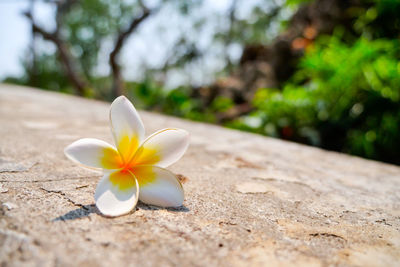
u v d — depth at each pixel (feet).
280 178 0.98
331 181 1.01
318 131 2.67
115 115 0.60
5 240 0.46
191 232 0.55
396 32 2.91
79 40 14.34
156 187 0.62
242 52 5.42
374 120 2.31
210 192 0.78
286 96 2.95
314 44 3.93
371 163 1.43
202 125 2.24
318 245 0.56
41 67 12.09
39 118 1.84
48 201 0.62
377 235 0.62
